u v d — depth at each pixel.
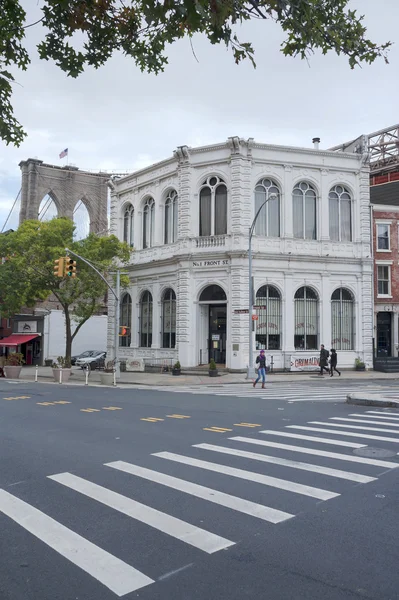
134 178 36.16
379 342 35.47
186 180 31.50
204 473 7.83
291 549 5.04
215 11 4.46
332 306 32.31
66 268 24.48
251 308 27.33
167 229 33.72
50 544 5.20
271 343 30.84
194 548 5.06
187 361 30.75
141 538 5.32
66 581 4.40
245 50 5.11
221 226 31.14
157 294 33.59
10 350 48.94
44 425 12.52
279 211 31.64
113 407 16.14
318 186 32.25
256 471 7.92
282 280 31.08
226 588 4.25
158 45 5.98
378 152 47.62
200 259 30.92
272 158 31.28
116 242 30.38
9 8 5.48
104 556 4.89
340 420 13.02
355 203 32.97
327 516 5.96
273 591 4.20
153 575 4.50
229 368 29.92
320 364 29.41
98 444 10.13
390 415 13.95
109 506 6.35
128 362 33.41
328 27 5.28
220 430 11.59
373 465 8.28
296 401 17.61
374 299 34.84
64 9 5.43
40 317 46.25
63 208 59.31
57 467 8.31
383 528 5.59
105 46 6.01
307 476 7.63
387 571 4.57
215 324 31.72
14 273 31.30
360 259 32.53
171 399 18.55
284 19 5.07
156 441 10.36
